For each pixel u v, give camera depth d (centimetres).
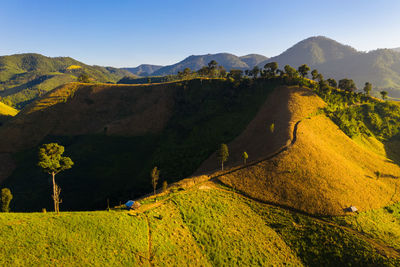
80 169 9938
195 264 3753
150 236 3916
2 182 9362
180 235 4216
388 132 11156
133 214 4331
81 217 3825
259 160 7262
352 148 8975
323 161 7075
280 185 6191
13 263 2662
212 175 6756
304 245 4662
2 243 2870
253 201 5769
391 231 5169
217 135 10719
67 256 3000
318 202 5725
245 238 4591
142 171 9694
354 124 10812
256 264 4103
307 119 9994
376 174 7331
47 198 8306
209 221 4784
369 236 4888
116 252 3338
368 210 5762
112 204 7869
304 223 5175
